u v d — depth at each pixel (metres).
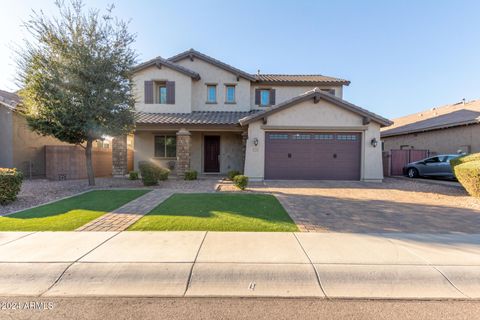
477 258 4.29
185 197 8.82
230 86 18.16
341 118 13.57
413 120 24.56
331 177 13.84
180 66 17.02
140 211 7.00
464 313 3.09
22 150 14.30
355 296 3.42
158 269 3.89
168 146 17.41
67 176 14.84
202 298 3.35
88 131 10.41
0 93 15.03
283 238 5.11
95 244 4.72
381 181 13.52
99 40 10.52
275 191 10.46
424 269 3.95
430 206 7.96
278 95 18.67
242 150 16.36
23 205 7.79
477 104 20.81
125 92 11.21
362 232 5.53
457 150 17.48
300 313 3.05
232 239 5.02
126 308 3.14
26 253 4.33
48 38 9.91
